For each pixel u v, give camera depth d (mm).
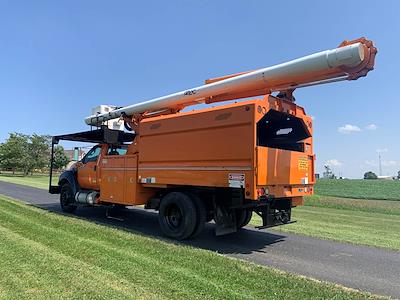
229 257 6391
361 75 6641
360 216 13312
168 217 8406
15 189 22672
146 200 9359
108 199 10109
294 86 7512
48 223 8719
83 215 11492
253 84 7867
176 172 8211
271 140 8820
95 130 11367
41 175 58250
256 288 4660
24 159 56312
